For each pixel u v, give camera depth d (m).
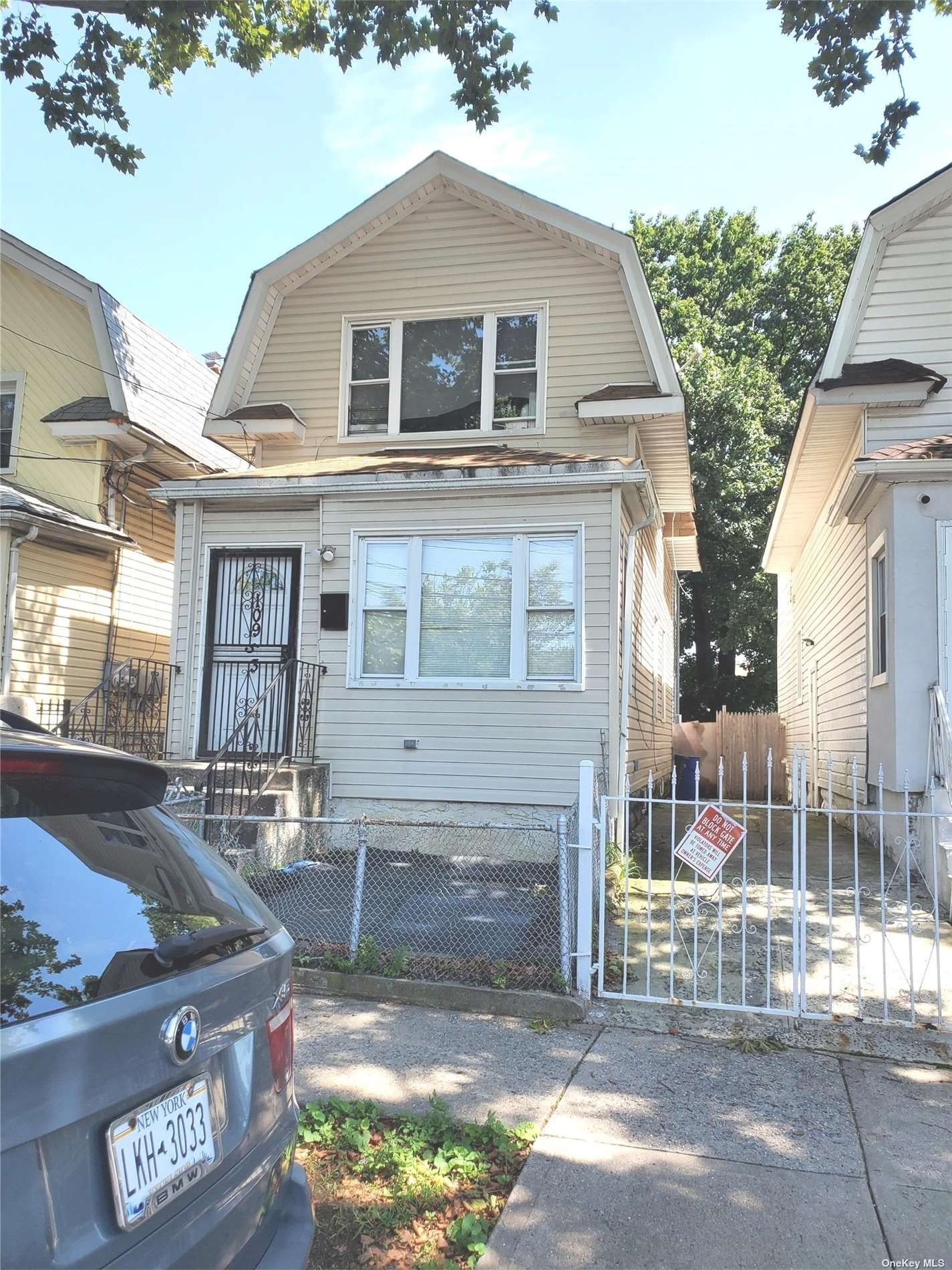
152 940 1.95
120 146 8.25
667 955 6.03
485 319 11.62
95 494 12.79
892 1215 3.11
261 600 10.01
